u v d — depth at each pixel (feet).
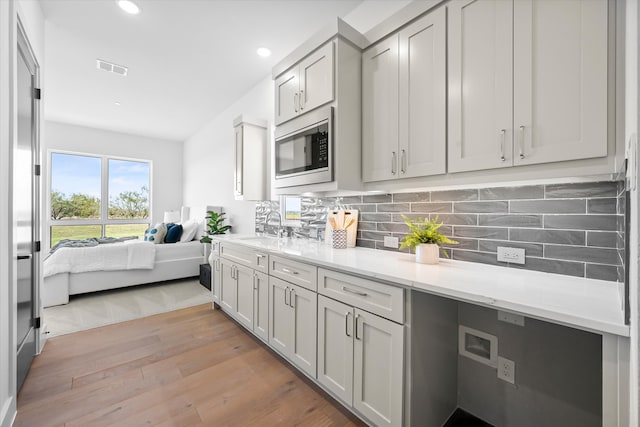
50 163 16.71
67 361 6.50
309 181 6.26
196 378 5.91
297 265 5.98
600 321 2.52
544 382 4.24
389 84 5.44
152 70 10.50
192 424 4.66
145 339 7.66
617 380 2.49
